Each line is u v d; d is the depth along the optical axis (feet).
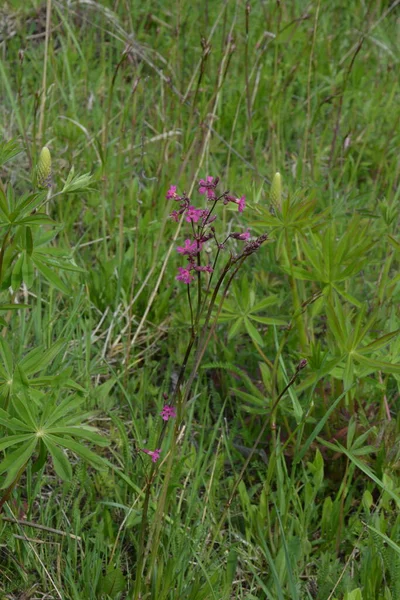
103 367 5.10
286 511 4.36
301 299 5.39
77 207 6.59
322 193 6.74
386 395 5.23
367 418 5.01
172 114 7.55
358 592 3.98
